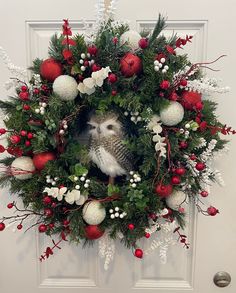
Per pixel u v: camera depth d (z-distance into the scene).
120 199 0.90
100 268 1.15
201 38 1.03
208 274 1.14
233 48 1.02
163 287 1.16
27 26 1.03
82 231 0.90
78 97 0.90
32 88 0.88
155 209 0.89
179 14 1.01
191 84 0.85
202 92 0.92
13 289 1.17
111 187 0.89
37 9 1.02
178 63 0.86
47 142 0.86
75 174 0.88
